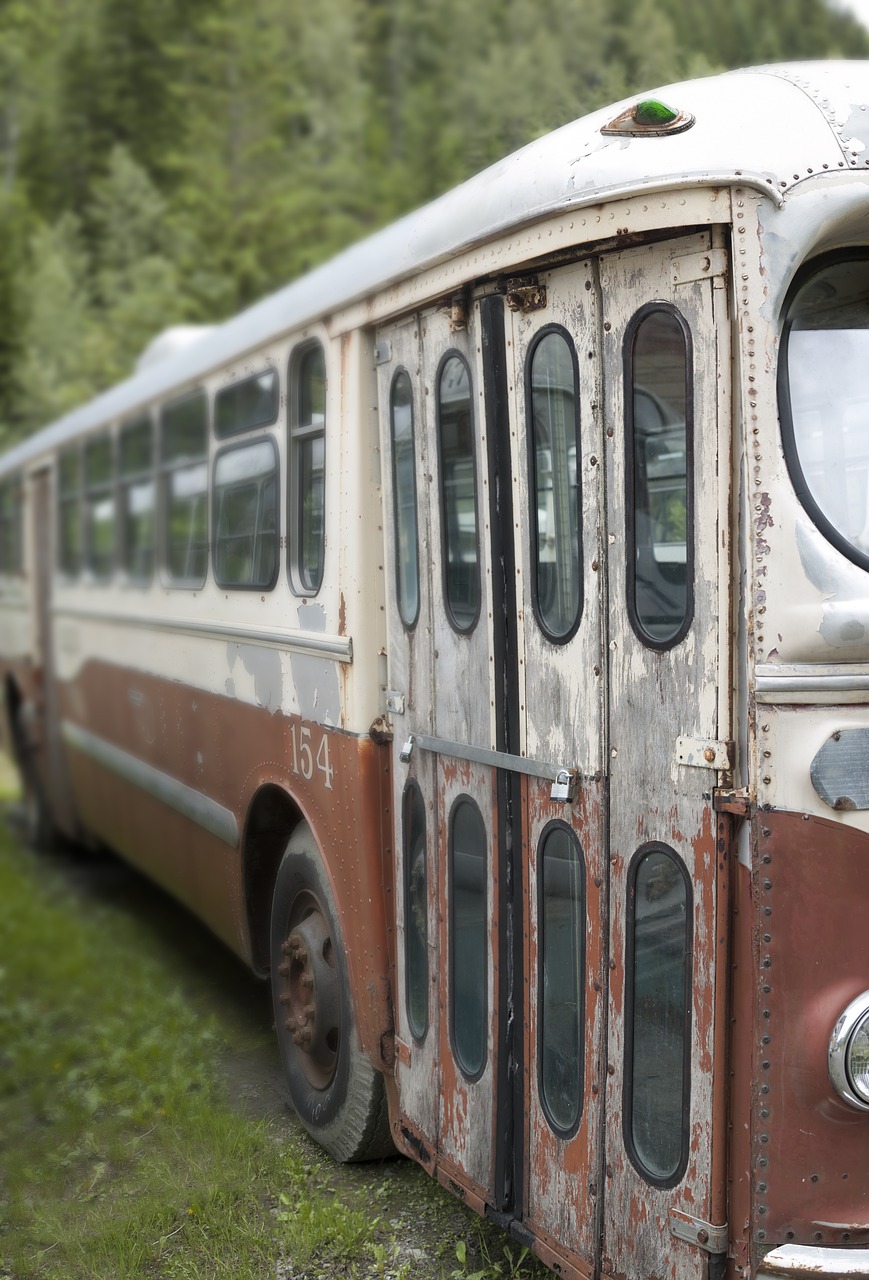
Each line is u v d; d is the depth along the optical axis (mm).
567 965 3035
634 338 2797
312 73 40844
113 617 7355
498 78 15727
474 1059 3420
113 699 7441
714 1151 2611
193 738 5785
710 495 2625
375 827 3943
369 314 3893
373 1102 4125
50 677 9312
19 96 47062
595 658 2908
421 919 3744
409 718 3791
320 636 4227
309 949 4457
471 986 3439
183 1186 4301
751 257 2559
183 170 36781
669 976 2730
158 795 6414
